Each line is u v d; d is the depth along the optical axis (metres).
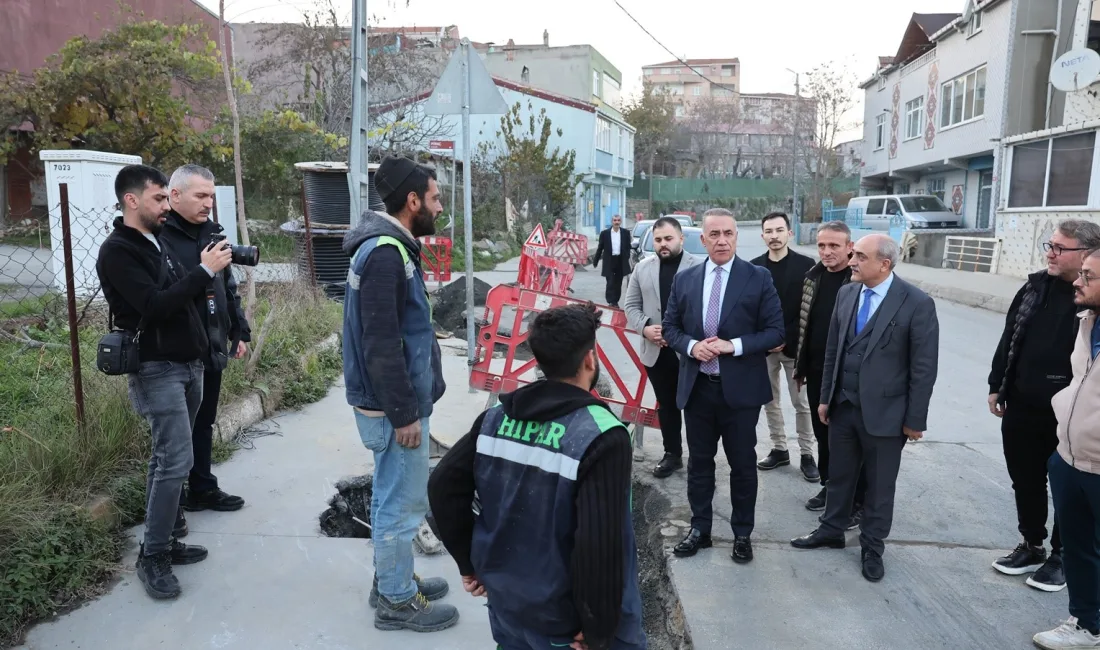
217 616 3.38
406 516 3.27
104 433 4.36
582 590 1.88
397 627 3.33
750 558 4.04
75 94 13.06
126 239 3.36
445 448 5.65
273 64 20.06
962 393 7.70
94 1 17.38
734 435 3.96
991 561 4.08
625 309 5.39
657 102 54.97
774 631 3.40
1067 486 3.08
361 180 6.64
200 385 3.70
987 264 19.11
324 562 3.91
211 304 3.91
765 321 3.91
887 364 3.79
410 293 3.11
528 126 31.78
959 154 23.12
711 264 4.05
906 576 3.90
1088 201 15.95
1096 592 3.15
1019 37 19.80
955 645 3.30
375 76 19.72
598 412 2.00
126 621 3.31
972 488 5.11
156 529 3.49
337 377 7.39
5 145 14.00
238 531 4.20
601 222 38.94
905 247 22.16
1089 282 2.94
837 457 4.09
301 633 3.29
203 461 4.38
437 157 20.70
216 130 14.15
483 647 3.24
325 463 5.20
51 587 3.40
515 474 2.04
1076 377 3.08
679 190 54.38
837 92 39.34
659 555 4.32
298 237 10.61
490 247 21.61
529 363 5.82
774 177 58.91
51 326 6.44
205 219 3.93
